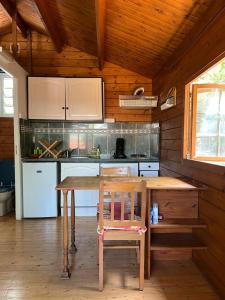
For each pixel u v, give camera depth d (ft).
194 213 8.07
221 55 6.22
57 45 13.52
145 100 13.32
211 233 6.98
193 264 8.18
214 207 6.79
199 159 9.03
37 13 11.18
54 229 11.14
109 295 6.51
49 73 14.60
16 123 12.24
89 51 14.16
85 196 12.99
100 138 14.76
